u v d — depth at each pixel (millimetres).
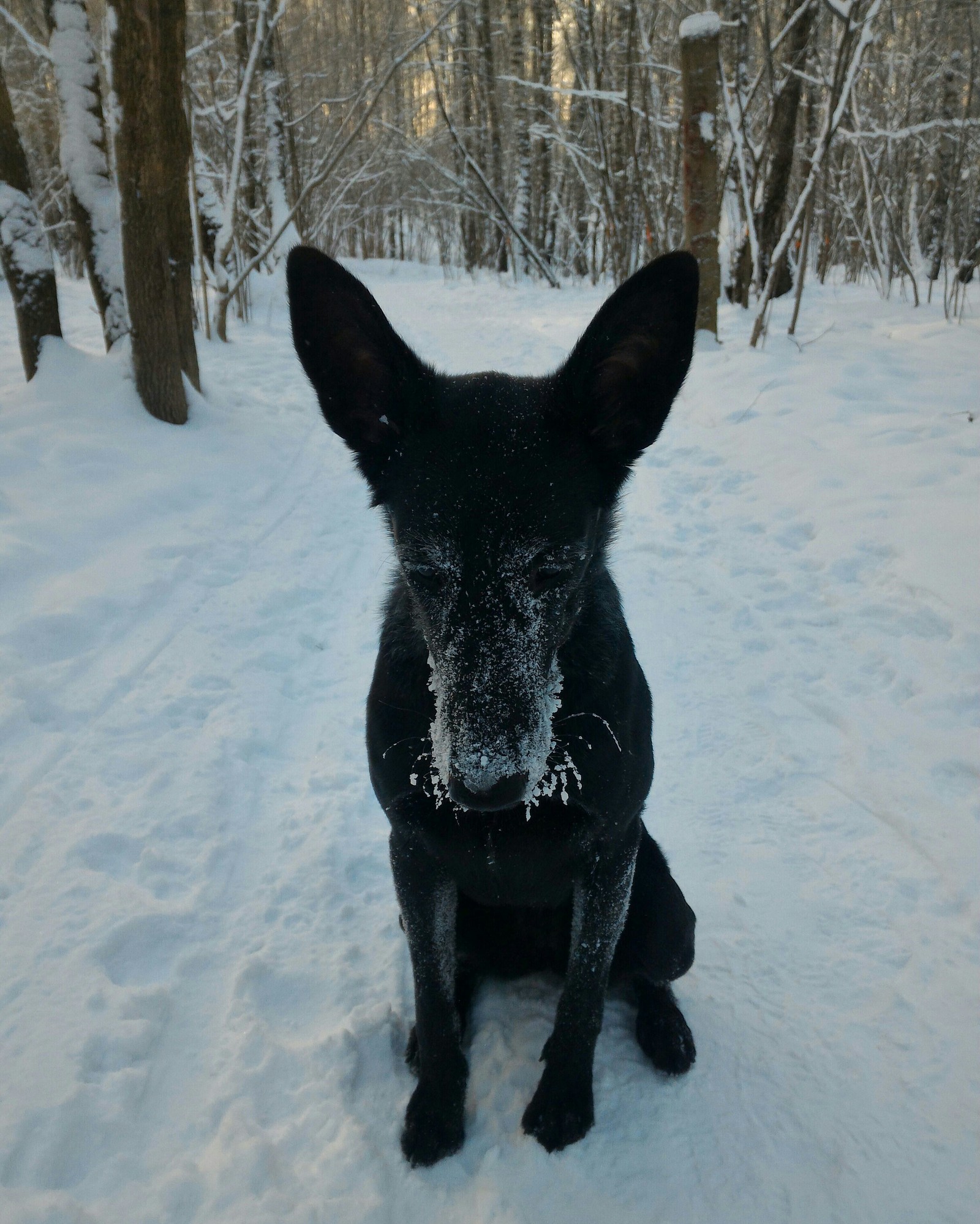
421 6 4902
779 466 1585
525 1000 683
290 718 1029
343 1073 600
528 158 5938
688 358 515
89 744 933
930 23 3846
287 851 816
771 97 2582
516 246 5645
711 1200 532
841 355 2182
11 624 1100
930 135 4234
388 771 550
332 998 665
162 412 1854
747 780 891
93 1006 638
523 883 583
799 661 1063
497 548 475
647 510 1546
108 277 1965
